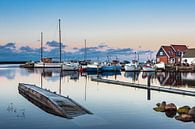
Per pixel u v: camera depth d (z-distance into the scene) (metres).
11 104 24.84
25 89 32.91
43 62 125.62
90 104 24.69
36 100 27.00
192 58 105.75
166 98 28.44
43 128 16.47
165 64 97.62
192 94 30.34
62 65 97.06
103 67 89.19
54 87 40.12
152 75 73.00
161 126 16.98
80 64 104.19
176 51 112.38
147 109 22.19
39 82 49.16
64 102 21.97
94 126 16.78
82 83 46.91
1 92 34.28
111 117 19.20
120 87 40.00
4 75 71.44
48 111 21.36
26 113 20.67
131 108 22.64
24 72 87.69
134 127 16.72
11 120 18.47
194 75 72.12
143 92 33.66
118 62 114.75
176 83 47.59
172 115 19.84
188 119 18.31
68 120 18.03
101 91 34.88
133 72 90.69
